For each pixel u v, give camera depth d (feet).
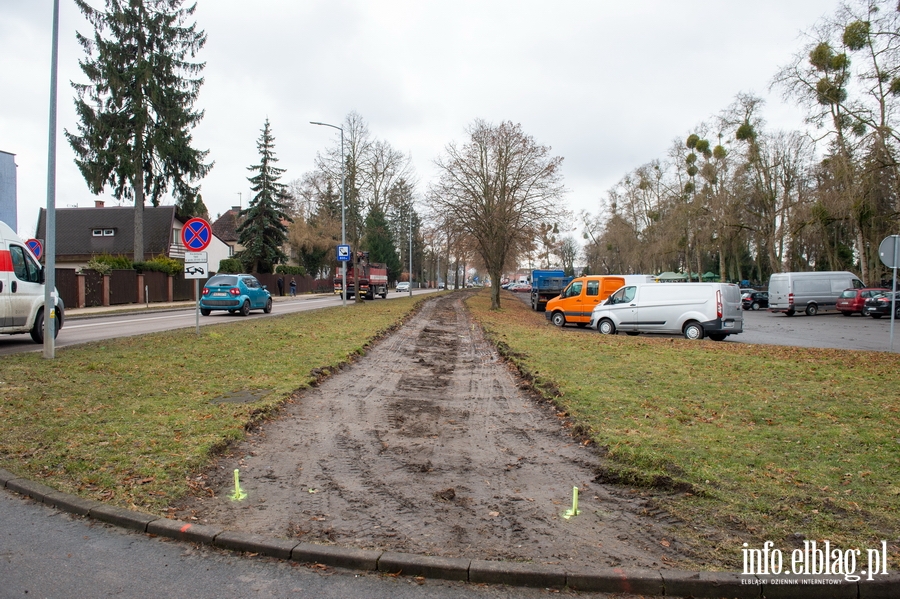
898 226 89.20
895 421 22.30
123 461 16.75
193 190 116.57
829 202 101.60
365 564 11.84
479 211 107.14
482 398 28.81
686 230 176.24
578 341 52.54
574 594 11.16
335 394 28.37
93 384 26.66
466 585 11.37
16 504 14.51
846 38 81.05
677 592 11.13
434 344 51.72
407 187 124.47
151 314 87.30
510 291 322.75
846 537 12.87
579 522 13.97
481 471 17.80
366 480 16.84
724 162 154.92
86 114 104.47
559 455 19.39
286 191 206.28
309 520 13.89
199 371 30.86
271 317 71.92
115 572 11.51
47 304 33.83
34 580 11.13
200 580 11.30
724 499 14.93
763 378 32.19
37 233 164.25
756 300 148.05
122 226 164.45
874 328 82.02
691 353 43.96
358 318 71.51
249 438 20.38
